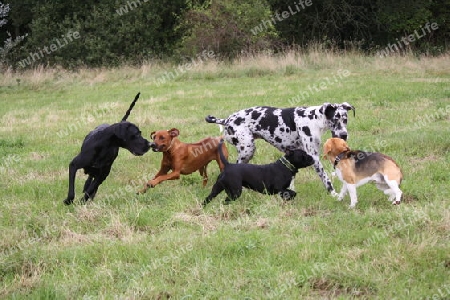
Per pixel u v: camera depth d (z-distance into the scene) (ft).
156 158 40.04
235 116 32.83
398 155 37.17
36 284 21.35
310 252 22.65
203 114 55.62
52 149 44.65
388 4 113.50
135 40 112.68
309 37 120.47
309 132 31.24
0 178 36.29
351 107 31.42
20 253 23.93
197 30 102.42
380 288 19.67
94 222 27.68
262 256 22.89
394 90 62.85
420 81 71.05
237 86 75.36
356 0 117.91
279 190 28.86
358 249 22.66
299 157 28.55
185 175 35.12
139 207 29.25
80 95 75.72
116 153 29.81
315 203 28.81
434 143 38.83
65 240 25.41
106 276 21.77
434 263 21.20
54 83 86.79
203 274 21.50
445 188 29.94
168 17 117.91
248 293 19.94
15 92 82.64
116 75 89.10
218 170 36.17
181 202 29.37
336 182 32.78
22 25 129.90
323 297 19.69
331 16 115.75
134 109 60.64
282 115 31.99
